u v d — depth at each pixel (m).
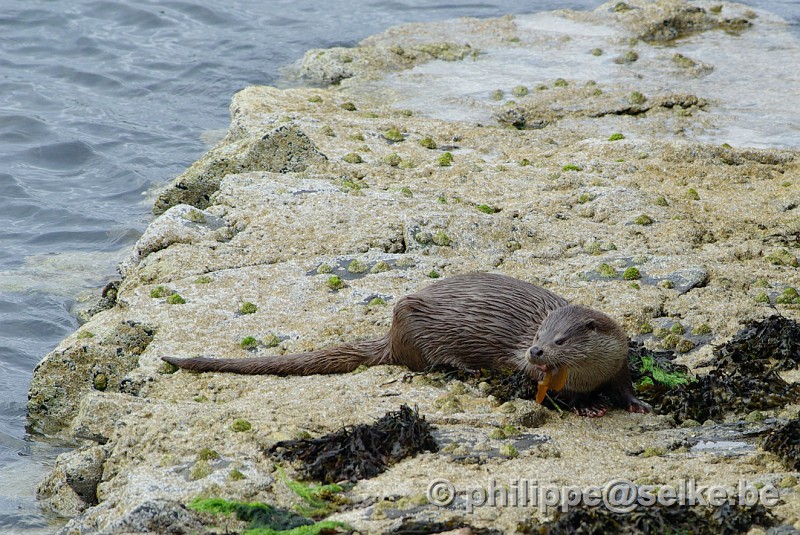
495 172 49.69
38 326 44.50
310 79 71.31
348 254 40.38
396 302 35.66
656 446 27.50
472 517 23.53
